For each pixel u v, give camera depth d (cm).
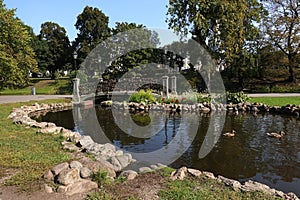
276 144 838
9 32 2181
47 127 859
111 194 392
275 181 570
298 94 2089
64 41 4481
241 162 683
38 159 528
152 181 446
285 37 2548
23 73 2434
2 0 2217
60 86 3247
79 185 400
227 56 2277
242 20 2344
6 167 482
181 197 384
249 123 1182
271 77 2966
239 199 389
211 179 470
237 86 2784
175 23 2298
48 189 393
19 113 1262
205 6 2155
